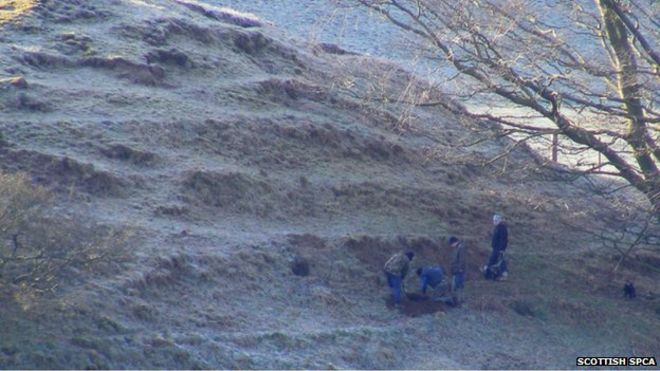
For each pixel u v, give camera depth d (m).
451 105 95.75
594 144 86.06
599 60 89.00
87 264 60.00
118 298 63.19
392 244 83.50
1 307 57.69
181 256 70.62
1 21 98.50
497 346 74.19
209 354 61.34
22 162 76.25
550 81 84.44
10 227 55.34
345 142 98.56
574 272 89.25
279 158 91.81
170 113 90.75
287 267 75.94
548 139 93.75
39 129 81.50
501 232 83.75
